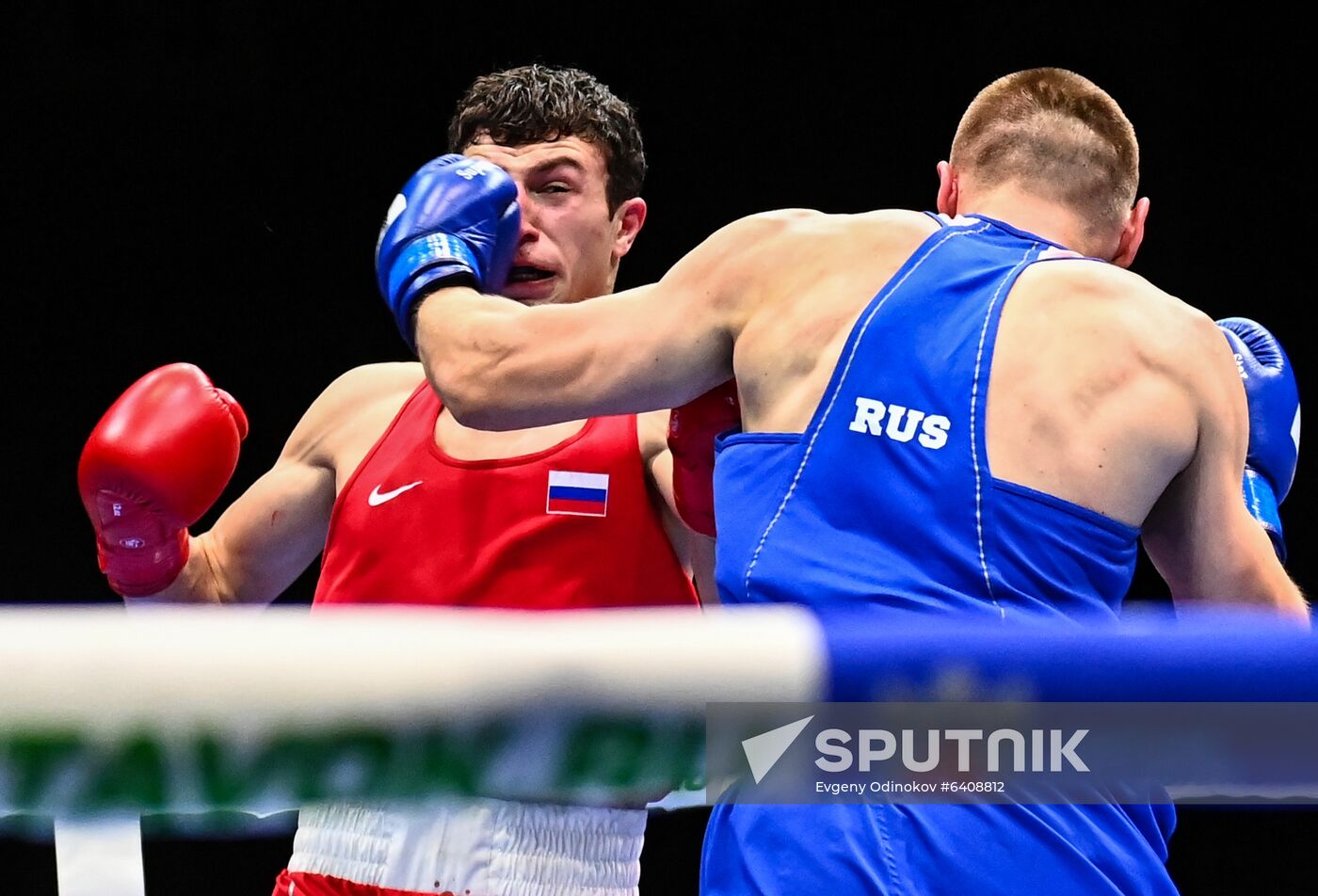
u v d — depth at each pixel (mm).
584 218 4641
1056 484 3084
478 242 3912
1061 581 3059
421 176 4012
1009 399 3125
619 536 4234
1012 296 3238
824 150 9055
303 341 9039
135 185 8953
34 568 8867
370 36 8930
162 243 8992
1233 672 1991
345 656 1677
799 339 3266
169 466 4379
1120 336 3203
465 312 3600
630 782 1810
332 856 3980
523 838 3887
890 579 3018
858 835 2854
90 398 8984
